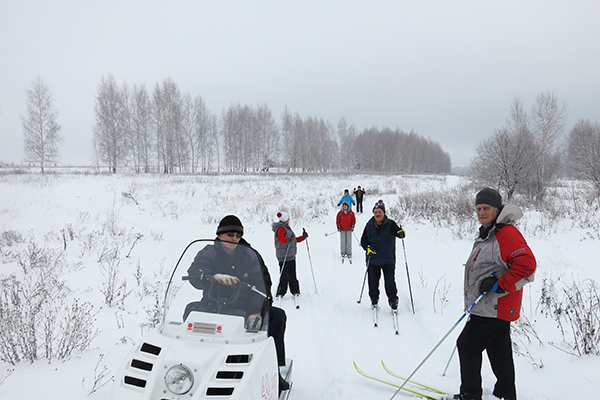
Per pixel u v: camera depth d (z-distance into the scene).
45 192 19.83
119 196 20.11
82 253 9.61
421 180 42.78
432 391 3.53
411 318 5.74
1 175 26.64
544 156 21.20
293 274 6.79
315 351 4.64
